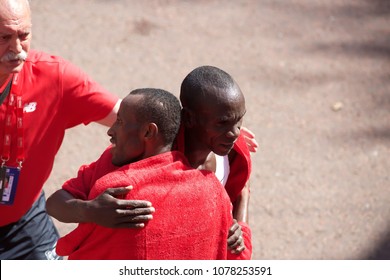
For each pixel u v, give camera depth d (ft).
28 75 32.14
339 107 71.26
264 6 90.38
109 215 23.77
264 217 56.59
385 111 71.15
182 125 25.43
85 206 24.23
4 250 35.73
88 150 63.77
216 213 25.52
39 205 36.42
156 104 24.41
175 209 24.52
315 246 53.67
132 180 24.17
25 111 32.37
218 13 88.38
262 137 66.39
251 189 59.67
